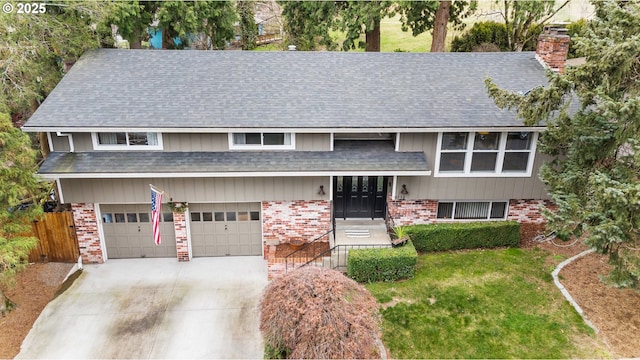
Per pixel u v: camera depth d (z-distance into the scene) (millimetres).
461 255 13398
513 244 13789
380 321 9102
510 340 9828
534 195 13812
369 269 11977
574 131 10430
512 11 26219
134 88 13320
